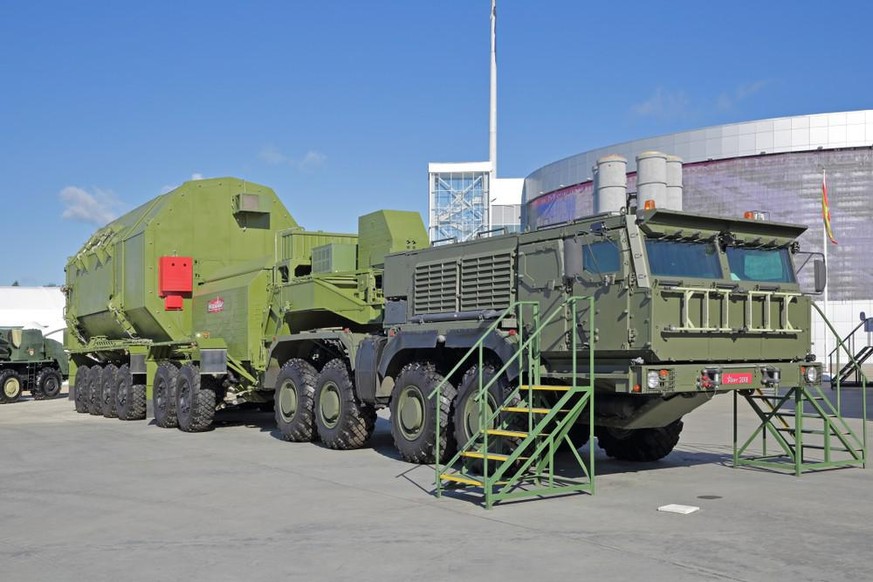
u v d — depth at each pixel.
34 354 32.91
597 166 12.20
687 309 10.01
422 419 12.52
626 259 10.02
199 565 7.08
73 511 9.41
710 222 10.62
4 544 7.92
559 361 10.89
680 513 8.94
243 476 11.66
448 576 6.63
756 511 9.05
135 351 20.61
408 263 13.72
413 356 13.49
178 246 20.62
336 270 15.65
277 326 16.92
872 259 55.47
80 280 25.64
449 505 9.50
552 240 11.02
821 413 12.05
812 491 10.30
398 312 13.74
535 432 9.49
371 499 9.89
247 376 17.69
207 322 19.47
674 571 6.69
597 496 9.98
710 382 10.13
